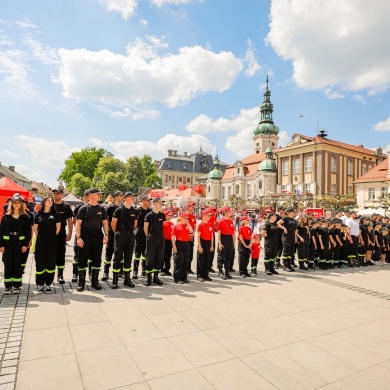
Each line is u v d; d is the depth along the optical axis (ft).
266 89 261.85
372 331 16.57
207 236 27.27
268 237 31.19
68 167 237.66
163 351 13.24
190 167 376.07
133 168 209.36
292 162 186.70
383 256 43.68
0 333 14.46
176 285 25.12
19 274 21.04
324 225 36.17
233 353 13.32
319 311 19.62
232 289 24.35
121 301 19.98
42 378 10.93
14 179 247.09
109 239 26.78
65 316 16.92
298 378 11.54
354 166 183.73
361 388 11.07
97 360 12.30
